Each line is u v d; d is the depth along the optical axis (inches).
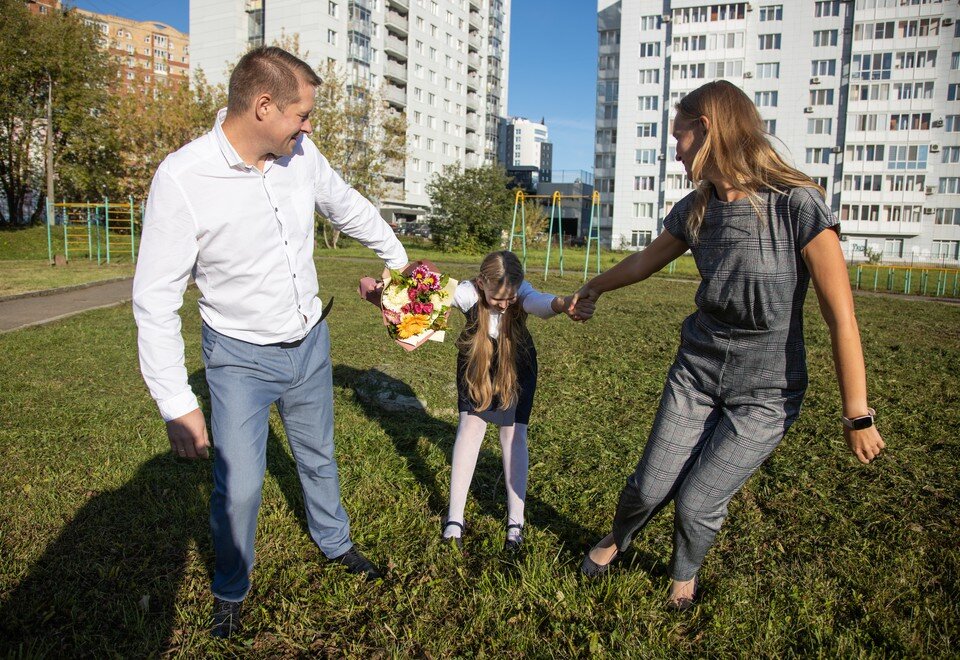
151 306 88.1
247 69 85.0
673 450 97.7
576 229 2844.5
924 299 804.0
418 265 125.0
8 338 313.0
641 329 390.6
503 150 3644.2
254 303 94.0
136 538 122.9
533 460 171.5
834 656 93.1
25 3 1289.4
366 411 208.8
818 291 83.6
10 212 1393.9
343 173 1444.4
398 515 133.4
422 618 100.3
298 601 104.6
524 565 114.1
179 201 87.0
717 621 99.7
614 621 100.5
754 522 136.9
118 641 95.1
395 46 2522.1
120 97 1444.4
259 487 98.2
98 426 182.7
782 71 2251.5
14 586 106.7
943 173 2128.4
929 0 2062.0
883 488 155.1
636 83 2466.8
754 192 86.1
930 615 102.1
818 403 228.1
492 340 123.4
